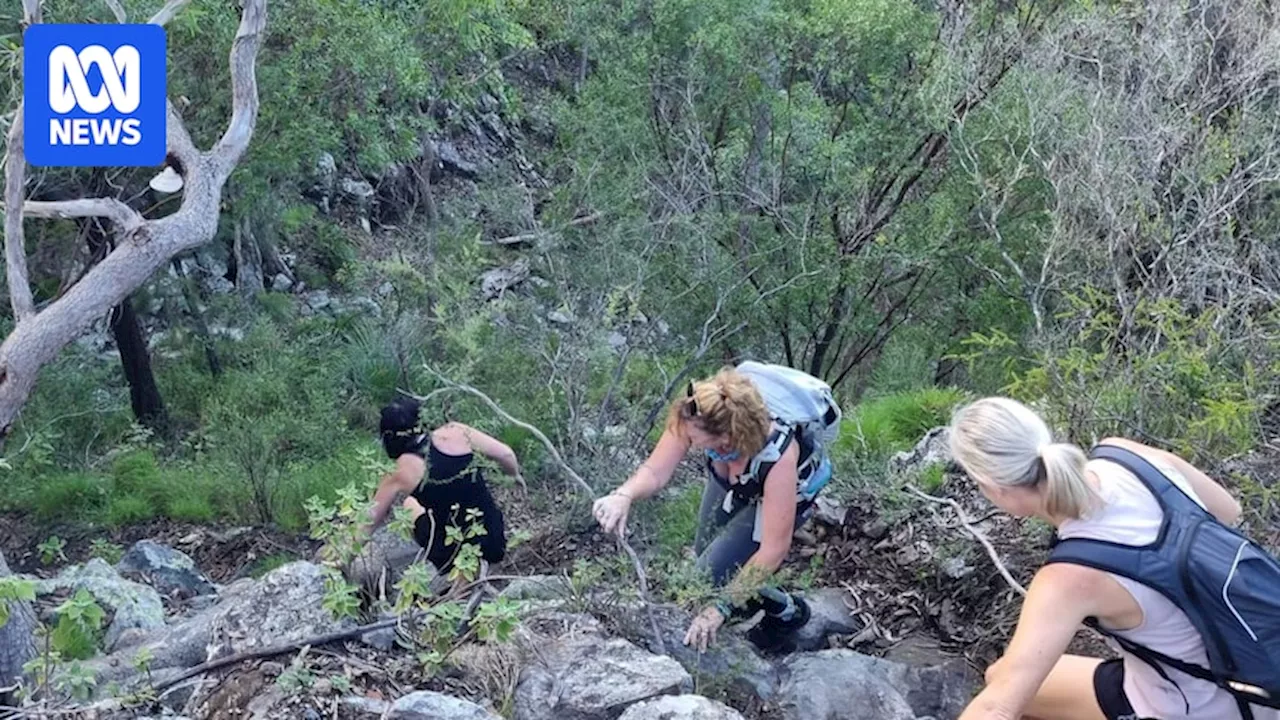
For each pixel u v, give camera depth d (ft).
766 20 33.50
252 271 53.57
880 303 34.83
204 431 38.04
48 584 22.11
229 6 35.24
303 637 13.35
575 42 48.52
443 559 17.46
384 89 43.91
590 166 34.94
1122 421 16.40
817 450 14.62
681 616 15.21
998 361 27.76
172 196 37.68
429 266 35.65
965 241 31.60
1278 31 23.00
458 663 13.11
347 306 53.31
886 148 32.89
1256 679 8.28
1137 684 9.15
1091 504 8.58
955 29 31.50
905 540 19.31
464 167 68.95
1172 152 21.43
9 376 18.06
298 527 32.68
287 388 41.73
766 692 14.57
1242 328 18.58
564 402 24.76
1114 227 19.94
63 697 13.94
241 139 20.43
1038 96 26.91
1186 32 24.13
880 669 15.48
